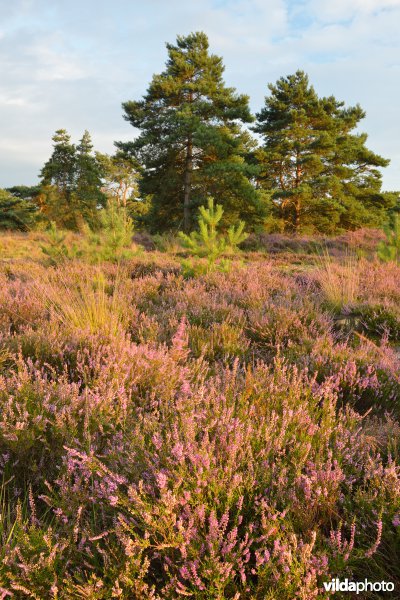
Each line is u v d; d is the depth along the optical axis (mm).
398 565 1907
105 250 11016
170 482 2027
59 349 3797
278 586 1674
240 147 28359
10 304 5426
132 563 1692
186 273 8547
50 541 1716
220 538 1774
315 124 35656
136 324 5070
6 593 1615
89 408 2668
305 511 2025
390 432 2912
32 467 2322
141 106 29156
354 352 4562
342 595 1741
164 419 2654
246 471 2188
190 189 28047
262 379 3375
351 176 38125
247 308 6359
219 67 29531
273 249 18141
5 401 2746
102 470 2121
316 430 2705
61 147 43125
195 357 4410
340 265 11031
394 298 7250
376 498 2115
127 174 41531
